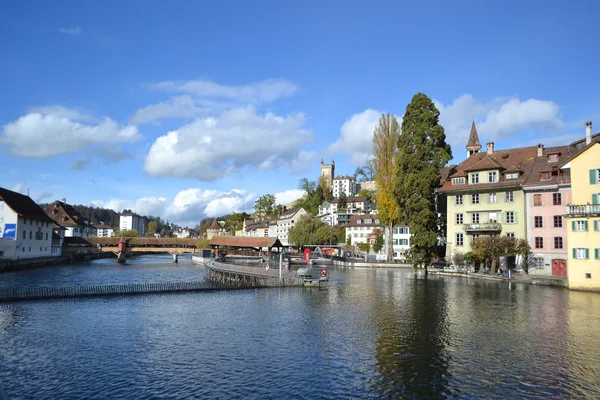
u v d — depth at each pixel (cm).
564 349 2180
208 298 4041
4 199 7675
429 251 6128
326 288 4772
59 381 1772
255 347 2261
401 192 6244
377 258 9644
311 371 1878
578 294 4038
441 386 1703
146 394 1634
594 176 4397
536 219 5594
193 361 2023
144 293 4256
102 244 10600
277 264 8094
